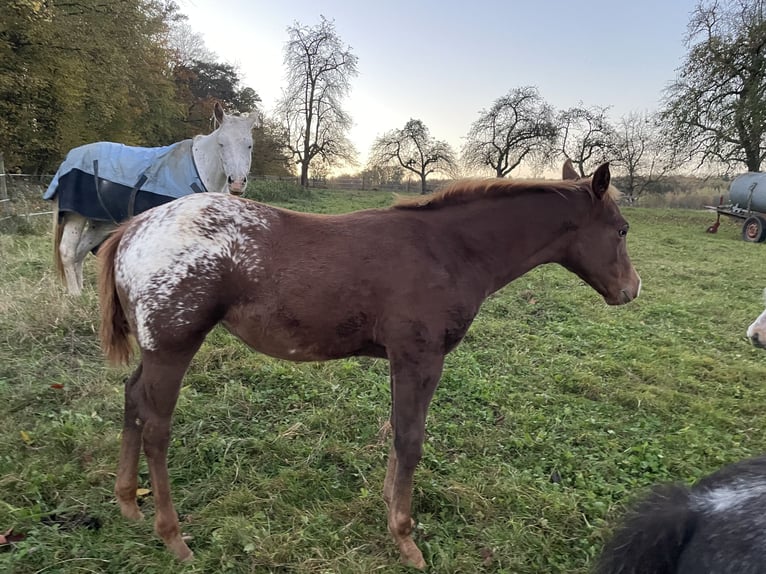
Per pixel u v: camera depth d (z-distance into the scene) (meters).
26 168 17.23
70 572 2.19
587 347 5.49
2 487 2.64
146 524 2.51
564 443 3.53
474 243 2.57
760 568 1.24
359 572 2.30
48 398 3.55
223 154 5.17
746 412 4.20
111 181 4.73
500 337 5.59
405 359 2.35
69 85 15.76
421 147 44.53
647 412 4.11
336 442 3.29
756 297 8.25
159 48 23.38
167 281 2.18
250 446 3.19
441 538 2.59
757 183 18.12
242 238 2.26
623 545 1.47
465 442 3.46
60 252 5.10
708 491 1.52
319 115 37.62
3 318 4.55
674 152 24.02
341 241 2.35
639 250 12.89
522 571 2.42
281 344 2.37
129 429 2.47
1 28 13.41
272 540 2.42
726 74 21.92
